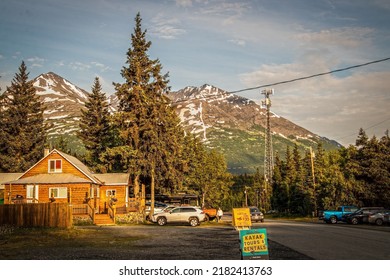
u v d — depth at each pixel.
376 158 58.03
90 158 68.06
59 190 46.06
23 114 72.88
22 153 72.00
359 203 57.81
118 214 42.22
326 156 79.88
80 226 35.12
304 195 78.62
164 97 50.94
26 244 20.59
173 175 52.34
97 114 70.56
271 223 47.22
